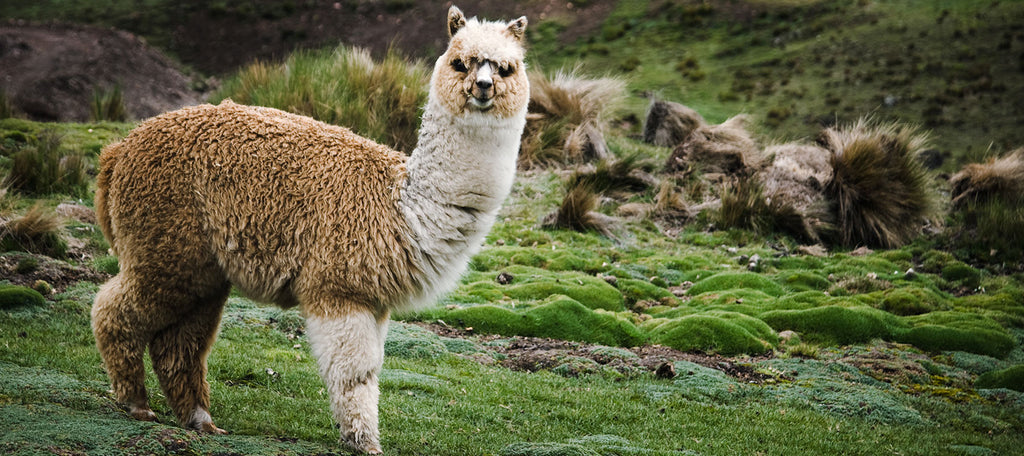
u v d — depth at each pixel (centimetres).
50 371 1767
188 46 8306
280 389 2014
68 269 2669
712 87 7462
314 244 1483
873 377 2647
